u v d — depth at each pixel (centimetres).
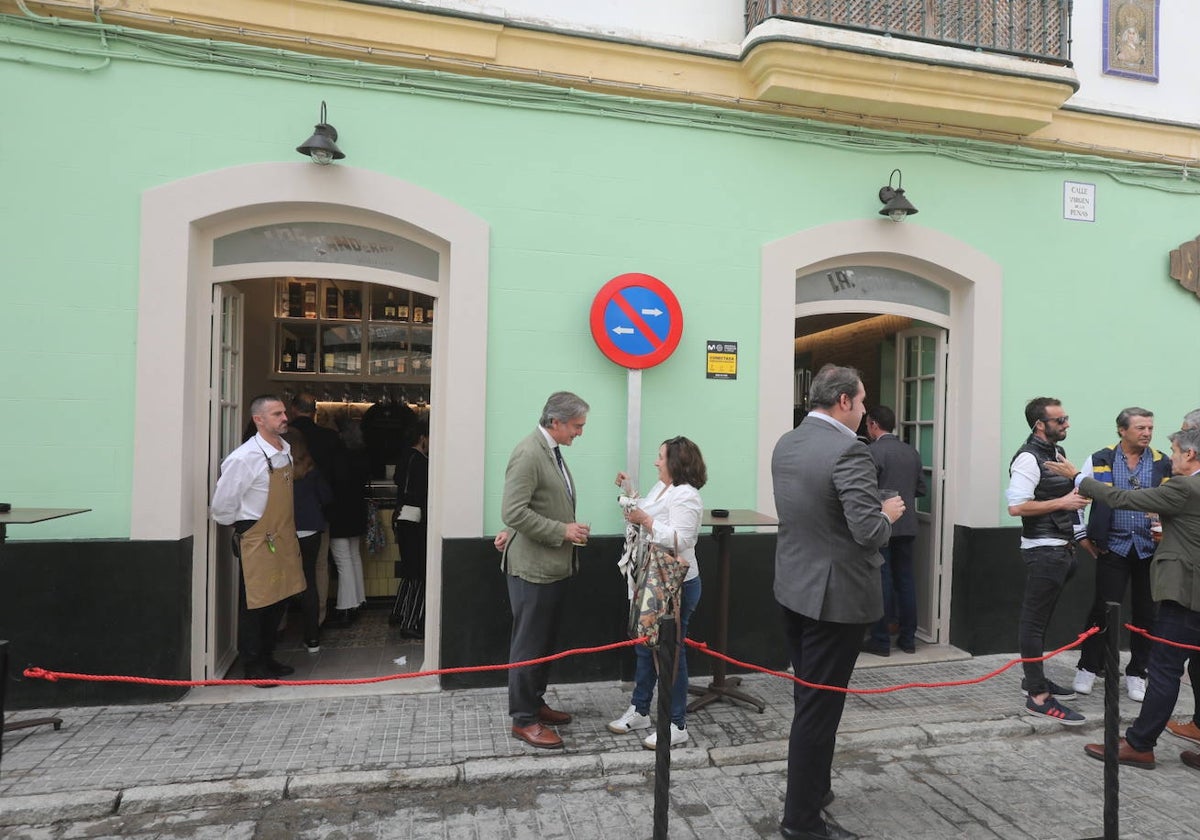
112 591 393
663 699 265
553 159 449
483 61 434
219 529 447
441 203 431
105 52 392
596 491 455
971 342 522
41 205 388
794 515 293
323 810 313
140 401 396
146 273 397
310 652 500
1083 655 453
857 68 458
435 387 453
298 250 437
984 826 312
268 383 695
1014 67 481
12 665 382
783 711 413
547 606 365
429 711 402
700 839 299
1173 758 378
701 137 471
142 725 375
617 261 458
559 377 450
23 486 387
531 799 326
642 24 475
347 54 418
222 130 407
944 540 541
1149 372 556
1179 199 562
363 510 567
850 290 520
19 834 291
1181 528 357
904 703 434
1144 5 563
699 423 471
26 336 387
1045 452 418
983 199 523
